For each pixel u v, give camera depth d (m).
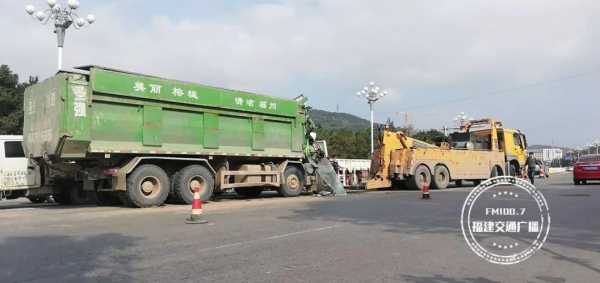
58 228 9.36
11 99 41.25
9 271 5.87
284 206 13.88
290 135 18.42
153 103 14.12
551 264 6.23
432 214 11.45
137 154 13.86
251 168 16.86
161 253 6.92
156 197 13.91
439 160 23.33
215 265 6.19
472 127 26.77
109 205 14.98
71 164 13.98
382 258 6.59
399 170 22.45
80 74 12.84
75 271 5.88
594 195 16.78
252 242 7.77
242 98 16.56
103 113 13.12
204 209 13.02
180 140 14.75
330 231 8.89
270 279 5.50
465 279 5.51
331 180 19.42
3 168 14.62
